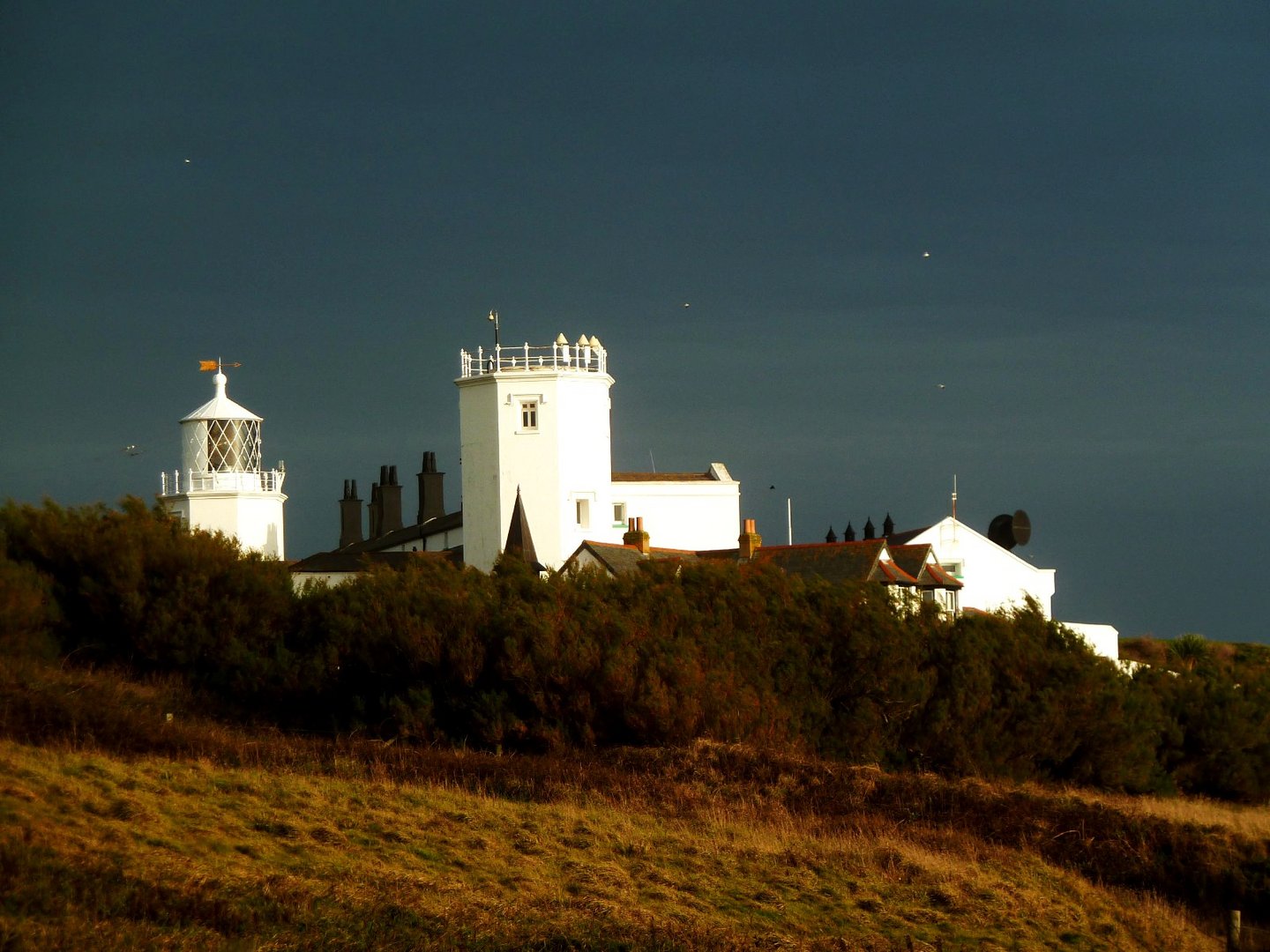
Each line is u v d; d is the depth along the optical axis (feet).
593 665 540.93
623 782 458.91
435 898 316.40
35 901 277.85
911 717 585.22
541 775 456.86
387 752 483.92
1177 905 405.39
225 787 385.29
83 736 424.05
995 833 442.50
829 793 468.34
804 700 575.79
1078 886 403.34
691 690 534.37
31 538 610.24
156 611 586.86
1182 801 620.90
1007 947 346.13
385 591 595.88
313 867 328.29
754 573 624.18
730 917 339.98
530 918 313.94
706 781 474.90
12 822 317.63
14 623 565.53
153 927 277.03
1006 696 603.26
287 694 572.51
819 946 324.80
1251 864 422.82
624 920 318.45
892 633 590.14
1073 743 606.14
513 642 542.98
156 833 332.80
